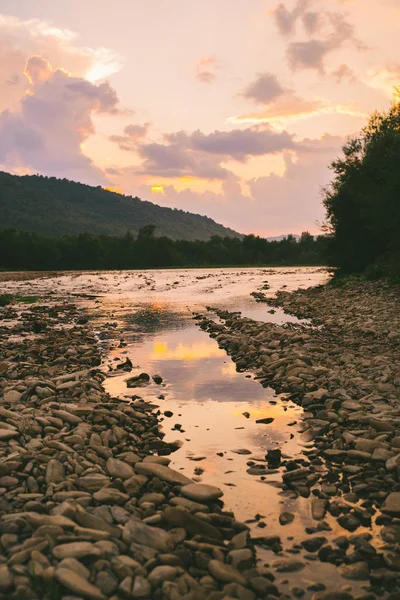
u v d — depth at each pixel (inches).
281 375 459.5
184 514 214.5
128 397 407.5
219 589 179.3
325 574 187.6
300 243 6082.7
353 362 497.4
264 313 987.3
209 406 386.6
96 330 776.9
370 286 1235.9
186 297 1387.8
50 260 4702.3
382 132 1510.8
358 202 1492.4
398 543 204.7
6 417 320.8
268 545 206.2
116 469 261.6
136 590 171.2
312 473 268.1
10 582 170.4
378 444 291.7
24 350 590.2
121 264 5177.2
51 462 258.7
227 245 6023.6
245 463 284.7
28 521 206.8
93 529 204.2
